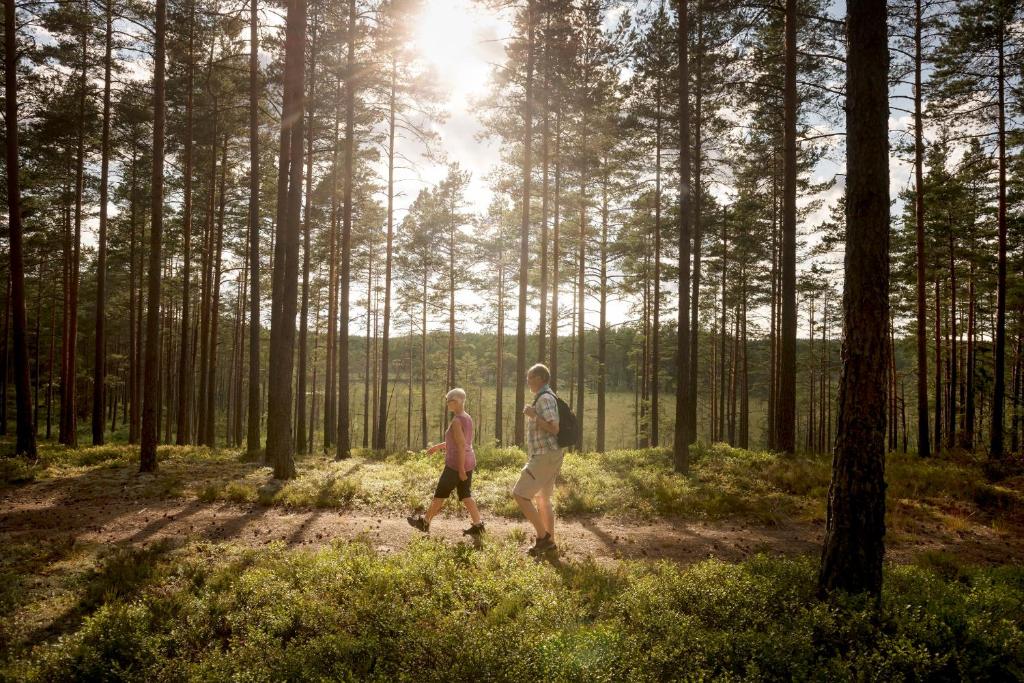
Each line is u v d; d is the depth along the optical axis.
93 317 42.28
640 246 25.98
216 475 12.50
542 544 6.59
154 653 3.92
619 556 7.06
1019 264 24.25
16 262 13.66
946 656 3.84
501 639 4.00
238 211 26.86
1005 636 4.24
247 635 4.22
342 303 18.41
